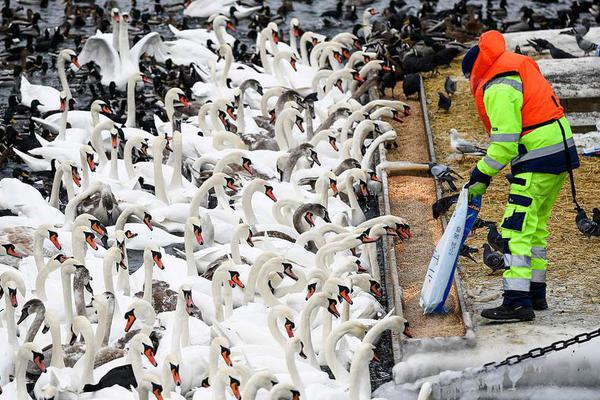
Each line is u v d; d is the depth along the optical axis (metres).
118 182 22.03
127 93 27.64
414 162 22.23
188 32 33.81
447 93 25.70
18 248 19.11
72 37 35.44
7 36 34.66
